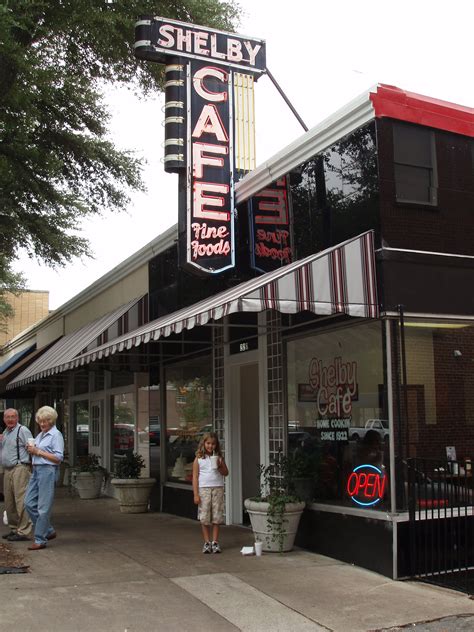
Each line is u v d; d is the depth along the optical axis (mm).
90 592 6707
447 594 6715
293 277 7035
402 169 7910
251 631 5703
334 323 8469
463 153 8336
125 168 15547
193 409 12273
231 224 9820
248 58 10305
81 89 14070
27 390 23094
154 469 13602
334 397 8453
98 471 16031
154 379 13906
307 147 8812
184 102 9773
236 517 10891
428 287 7816
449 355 7973
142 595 6633
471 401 8023
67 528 10914
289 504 8438
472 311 8078
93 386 18500
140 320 14023
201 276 9727
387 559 7312
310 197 8812
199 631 5680
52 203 15547
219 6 12586
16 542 9297
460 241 8148
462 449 7887
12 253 17062
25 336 26453
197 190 9633
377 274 7668
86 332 16375
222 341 11258
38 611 6086
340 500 8227
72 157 15172
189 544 9250
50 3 11203
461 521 7699
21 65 10789
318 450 8703
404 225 7797
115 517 12383
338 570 7621
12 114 12609
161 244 13156
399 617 6043
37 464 8883
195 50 9945
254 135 10195
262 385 9938
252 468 11172
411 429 7637
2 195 14430
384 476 7523
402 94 7934
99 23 11859
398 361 7590
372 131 7840
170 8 12203
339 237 8266
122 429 16031
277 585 7008
